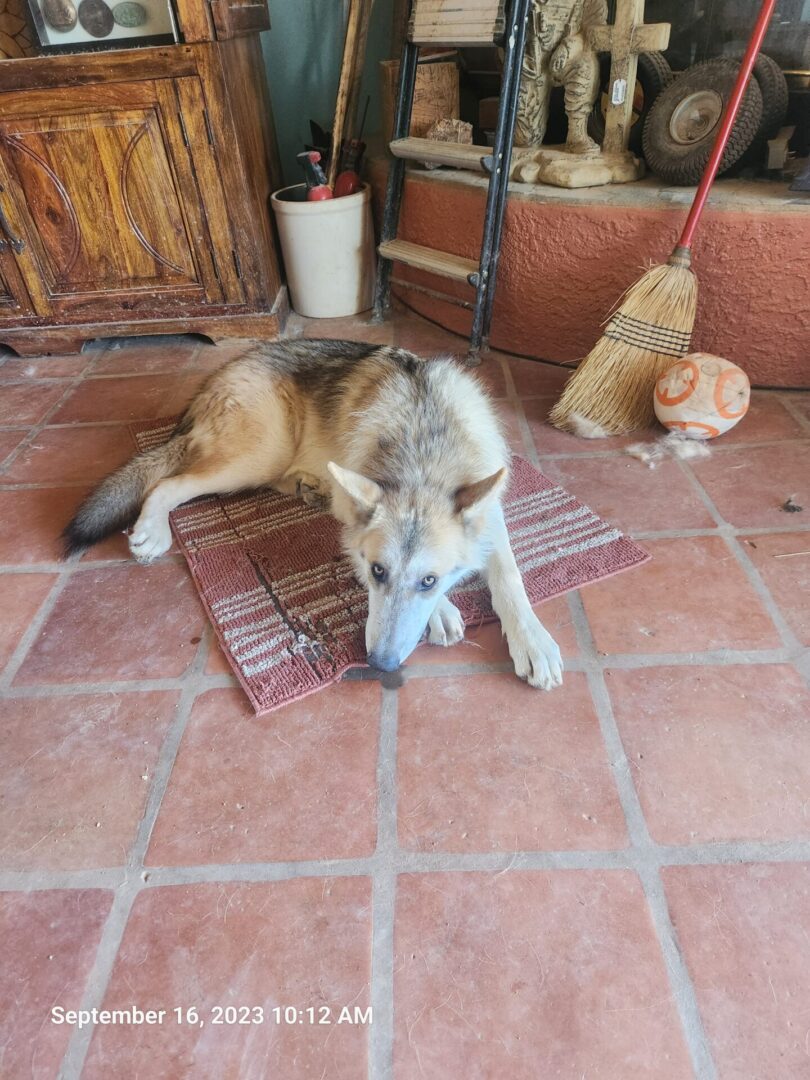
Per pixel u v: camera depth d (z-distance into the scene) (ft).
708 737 3.59
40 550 5.08
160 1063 2.71
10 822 3.43
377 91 9.30
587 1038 2.70
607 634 4.14
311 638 4.18
